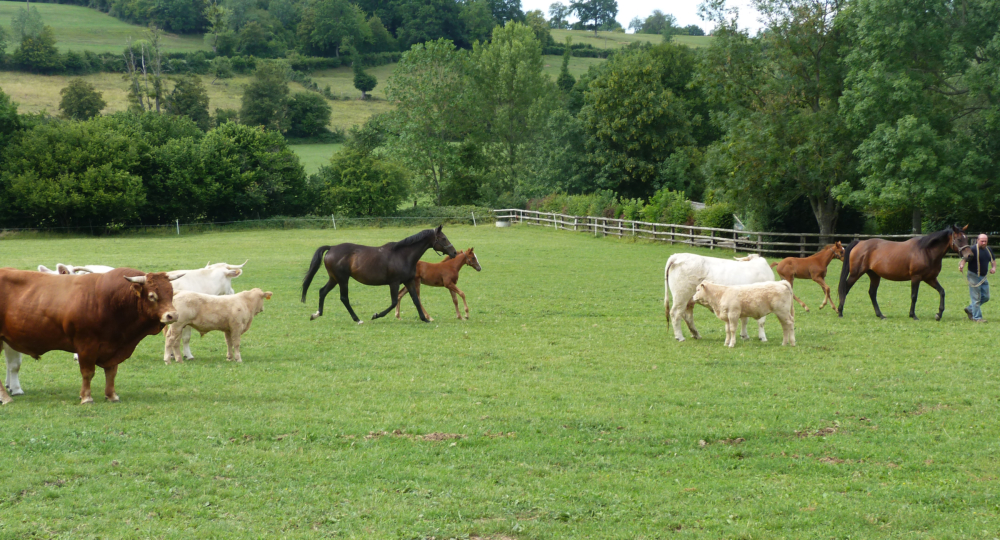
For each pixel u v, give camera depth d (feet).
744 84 123.13
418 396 34.96
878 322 55.26
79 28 395.14
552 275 90.17
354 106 354.54
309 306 67.15
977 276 53.62
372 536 19.86
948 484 23.85
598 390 36.19
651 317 60.44
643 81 192.95
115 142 176.86
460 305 67.77
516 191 211.41
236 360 42.88
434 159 228.43
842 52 115.44
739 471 25.49
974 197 98.94
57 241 149.79
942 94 107.14
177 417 30.37
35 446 26.03
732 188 121.60
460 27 445.78
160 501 21.85
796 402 33.68
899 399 33.94
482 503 22.22
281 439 28.17
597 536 20.21
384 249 58.13
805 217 124.67
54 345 31.94
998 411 31.86
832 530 20.56
